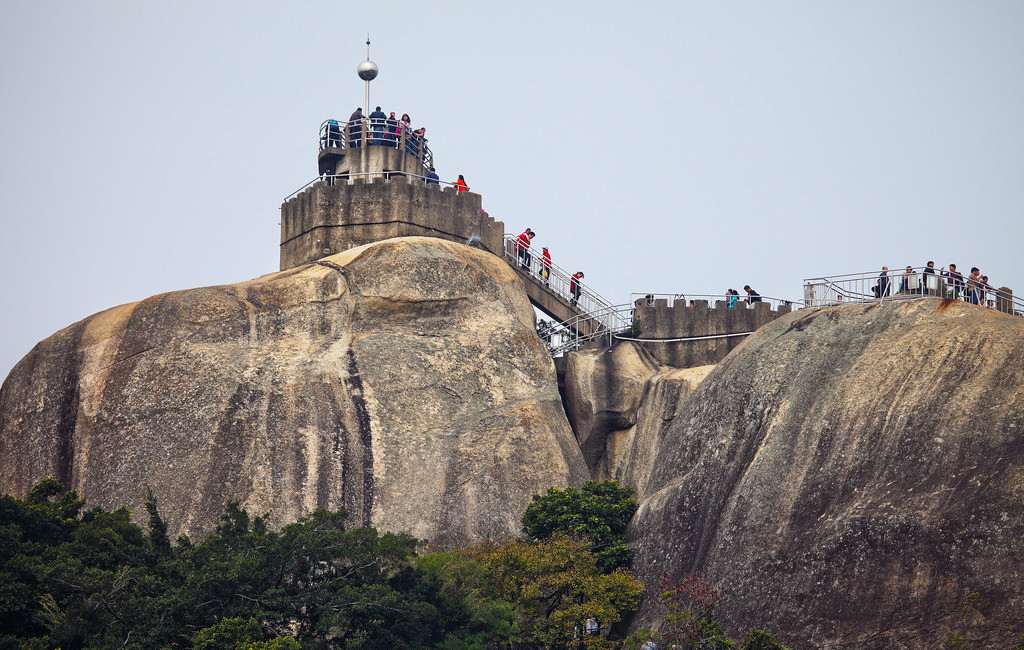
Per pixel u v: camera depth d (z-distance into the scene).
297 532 60.41
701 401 76.56
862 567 61.03
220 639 54.84
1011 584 57.03
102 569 60.88
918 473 62.94
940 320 70.31
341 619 58.34
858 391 68.56
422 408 80.88
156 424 76.81
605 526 73.44
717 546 67.62
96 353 80.75
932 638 57.28
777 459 68.94
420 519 76.00
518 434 79.88
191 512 73.44
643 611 68.75
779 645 56.28
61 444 78.62
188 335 80.19
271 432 77.25
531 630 67.06
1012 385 63.62
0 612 56.97
